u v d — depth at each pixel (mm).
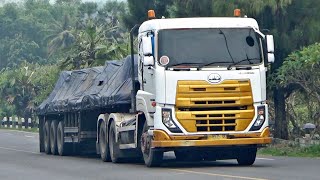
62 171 48250
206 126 46469
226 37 47562
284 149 67000
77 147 70250
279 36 75750
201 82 46562
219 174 42125
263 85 47375
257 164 50938
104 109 59938
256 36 47844
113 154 55531
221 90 46656
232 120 46781
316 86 72188
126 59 56062
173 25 47375
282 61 77375
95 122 63219
